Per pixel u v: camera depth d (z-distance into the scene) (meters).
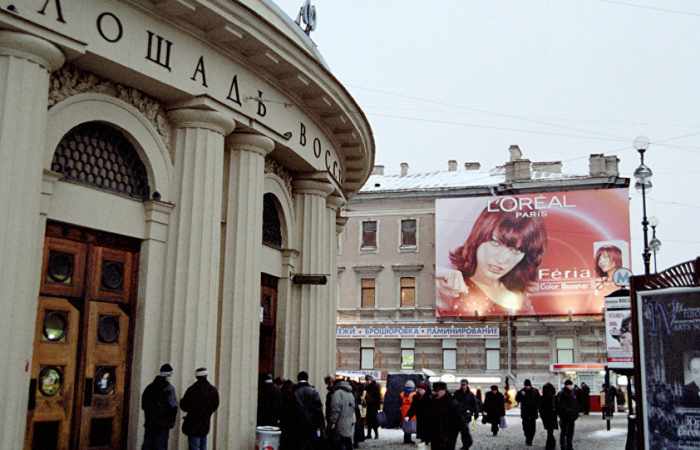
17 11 9.62
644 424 10.48
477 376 46.34
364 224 50.59
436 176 53.34
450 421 12.41
